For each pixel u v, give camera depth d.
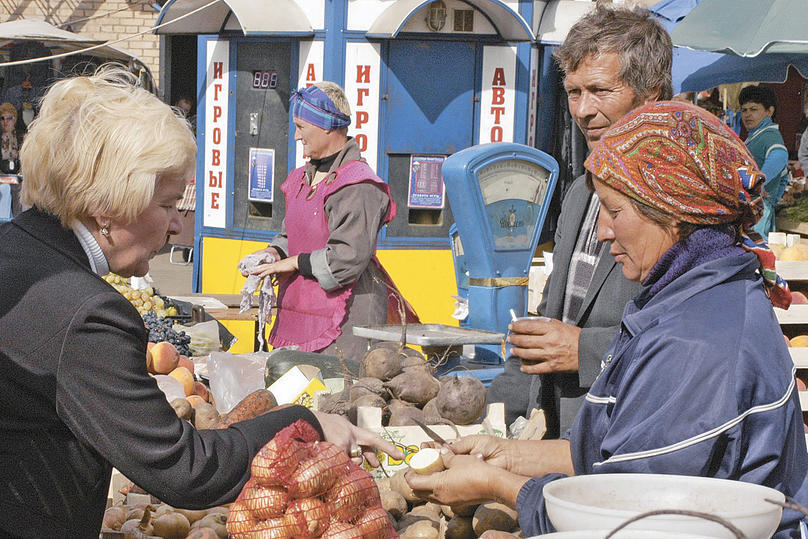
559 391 2.68
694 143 1.64
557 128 8.02
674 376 1.58
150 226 1.82
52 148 1.73
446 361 3.63
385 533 1.75
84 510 1.76
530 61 7.26
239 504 1.71
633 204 1.68
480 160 4.34
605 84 2.44
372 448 2.09
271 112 7.28
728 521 1.21
